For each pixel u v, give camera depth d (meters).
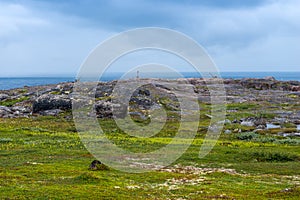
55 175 32.53
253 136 65.50
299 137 66.50
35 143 51.25
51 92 109.00
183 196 26.72
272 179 34.50
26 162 38.94
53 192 25.92
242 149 50.38
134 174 34.91
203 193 27.88
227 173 36.72
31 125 71.62
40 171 33.97
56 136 58.38
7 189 26.31
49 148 47.88
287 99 119.81
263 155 45.53
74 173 33.59
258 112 94.69
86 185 28.88
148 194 26.98
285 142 59.84
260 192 28.67
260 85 148.88
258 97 123.94
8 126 68.62
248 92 135.88
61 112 86.94
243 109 100.75
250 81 153.50
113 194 26.25
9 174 32.38
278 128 75.50
